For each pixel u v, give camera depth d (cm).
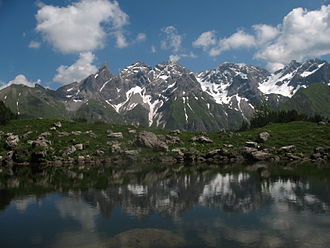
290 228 3738
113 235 3547
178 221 4047
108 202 5138
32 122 15375
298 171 8569
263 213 4397
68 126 15088
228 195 5581
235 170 9112
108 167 10269
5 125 14625
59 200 5291
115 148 12700
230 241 3312
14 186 6594
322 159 11612
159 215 4331
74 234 3600
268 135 14638
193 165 10738
